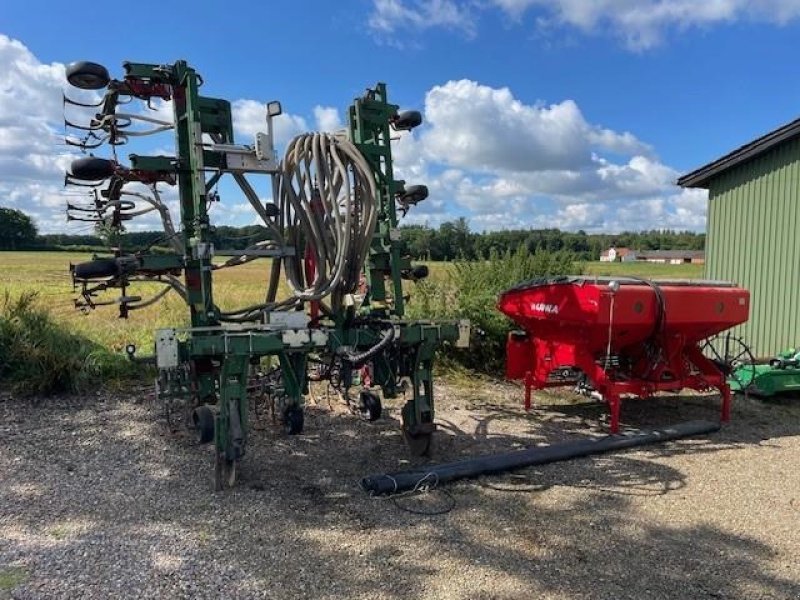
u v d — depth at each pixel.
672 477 4.85
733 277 9.74
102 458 4.77
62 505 3.94
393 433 5.68
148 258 4.66
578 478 4.78
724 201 9.83
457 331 5.18
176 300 12.08
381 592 3.08
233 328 4.46
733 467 5.13
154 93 4.77
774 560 3.54
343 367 4.84
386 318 5.24
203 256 4.65
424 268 5.81
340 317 4.95
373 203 4.77
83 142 5.01
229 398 4.30
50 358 6.25
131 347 4.96
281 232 5.04
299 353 4.72
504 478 4.73
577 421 6.49
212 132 4.94
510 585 3.19
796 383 7.37
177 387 5.04
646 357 6.39
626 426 6.32
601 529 3.88
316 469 4.77
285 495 4.25
